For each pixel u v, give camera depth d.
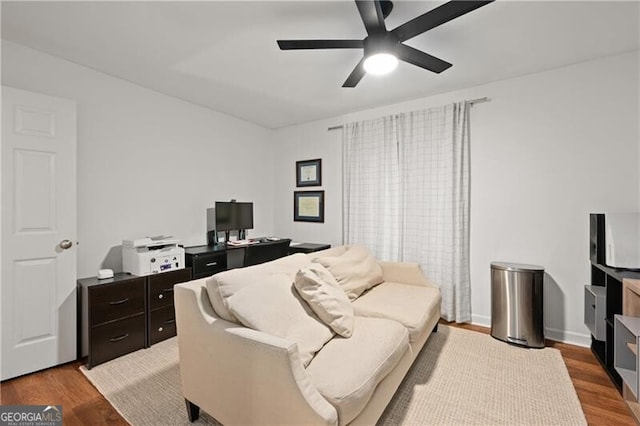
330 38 2.26
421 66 2.13
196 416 1.72
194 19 2.03
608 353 2.13
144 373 2.23
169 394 1.97
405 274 2.96
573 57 2.54
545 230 2.80
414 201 3.43
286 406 1.25
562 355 2.46
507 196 2.97
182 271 2.96
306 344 1.56
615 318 1.84
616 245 2.15
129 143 3.03
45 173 2.30
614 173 2.53
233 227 3.87
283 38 2.26
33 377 2.19
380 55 1.79
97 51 2.45
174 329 2.88
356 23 2.07
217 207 3.64
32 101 2.24
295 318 1.68
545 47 2.38
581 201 2.65
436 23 1.67
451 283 3.16
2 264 2.11
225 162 4.04
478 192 3.12
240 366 1.40
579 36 2.23
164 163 3.34
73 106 2.45
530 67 2.72
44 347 2.28
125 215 2.99
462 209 3.15
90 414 1.78
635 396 1.60
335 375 1.37
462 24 2.08
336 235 4.16
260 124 4.53
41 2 1.85
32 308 2.23
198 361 1.62
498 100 3.01
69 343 2.40
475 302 3.15
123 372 2.25
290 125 4.59
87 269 2.72
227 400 1.47
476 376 2.14
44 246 2.29
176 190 3.45
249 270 1.85
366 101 3.57
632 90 2.46
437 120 3.28
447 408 1.80
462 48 2.40
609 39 2.27
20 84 2.35
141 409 1.82
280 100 3.55
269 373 1.29
